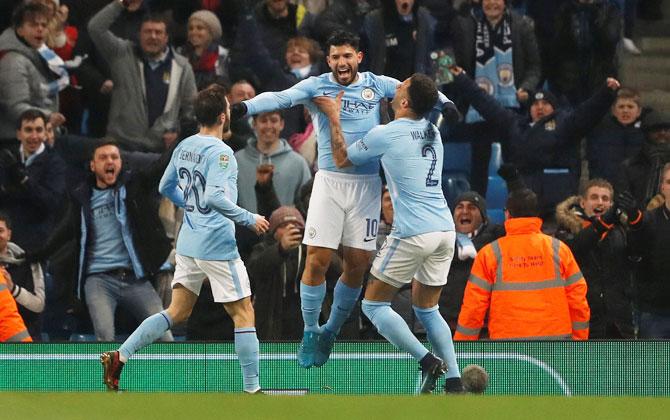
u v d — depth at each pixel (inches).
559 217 1328.7
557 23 1718.8
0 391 1029.2
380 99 1074.7
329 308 1246.9
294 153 1466.5
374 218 1066.1
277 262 1219.2
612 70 1722.4
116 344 1130.7
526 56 1673.2
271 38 1667.1
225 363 1127.0
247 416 861.8
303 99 1056.2
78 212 1314.0
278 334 1233.4
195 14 1631.4
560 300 1139.9
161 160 1321.4
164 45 1569.9
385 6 1635.1
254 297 1250.0
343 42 1056.8
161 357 1127.0
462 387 1050.7
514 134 1558.8
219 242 1053.8
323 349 1087.6
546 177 1556.3
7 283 1283.2
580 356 1099.9
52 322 1379.2
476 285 1144.2
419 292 1063.0
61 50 1626.5
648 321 1258.0
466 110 1638.8
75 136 1553.9
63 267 1332.4
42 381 1130.0
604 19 1707.7
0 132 1546.5
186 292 1072.2
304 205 1368.1
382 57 1636.3
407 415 865.5
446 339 1055.0
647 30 1921.8
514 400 940.0
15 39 1555.1
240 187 1453.0
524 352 1106.1
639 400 957.8
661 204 1264.8
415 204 1039.0
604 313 1239.5
